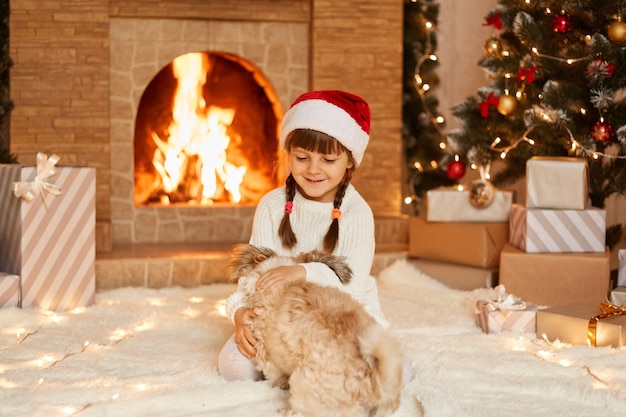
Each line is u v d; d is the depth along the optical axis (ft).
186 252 11.26
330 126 6.25
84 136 11.82
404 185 14.60
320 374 5.05
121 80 12.13
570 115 10.51
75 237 8.90
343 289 6.04
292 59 12.78
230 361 6.22
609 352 7.14
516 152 11.21
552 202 9.48
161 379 6.31
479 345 7.52
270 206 6.91
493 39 11.27
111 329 8.11
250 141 13.42
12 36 11.55
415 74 13.61
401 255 11.43
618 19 10.04
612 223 13.70
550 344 7.55
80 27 11.71
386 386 4.91
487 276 10.11
